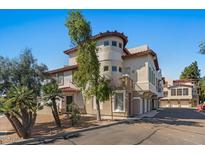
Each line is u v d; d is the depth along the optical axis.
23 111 12.78
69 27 20.41
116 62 26.48
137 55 27.91
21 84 19.59
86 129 15.16
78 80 20.47
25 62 20.16
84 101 27.38
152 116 26.59
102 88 19.78
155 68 36.34
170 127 17.02
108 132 14.37
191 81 73.50
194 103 69.62
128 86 25.27
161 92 49.91
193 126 17.86
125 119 21.34
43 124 19.31
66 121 20.03
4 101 12.85
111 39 26.56
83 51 20.17
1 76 18.92
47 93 17.39
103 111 25.84
